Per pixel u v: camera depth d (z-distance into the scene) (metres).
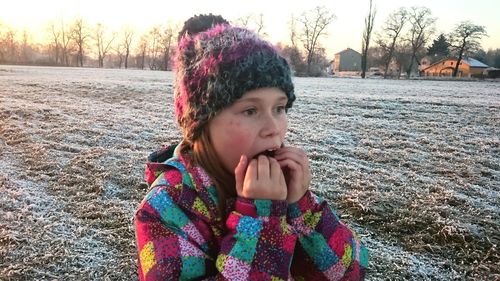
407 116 11.35
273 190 1.16
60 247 3.99
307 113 11.66
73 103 13.10
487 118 11.00
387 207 4.99
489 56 89.94
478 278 3.67
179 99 1.34
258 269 1.11
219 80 1.19
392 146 8.00
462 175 6.30
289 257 1.14
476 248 4.13
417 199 5.22
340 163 6.80
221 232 1.23
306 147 7.74
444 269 3.81
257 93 1.20
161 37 81.31
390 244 4.23
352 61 93.50
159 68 80.69
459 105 13.29
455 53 78.56
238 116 1.21
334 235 1.34
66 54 91.81
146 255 1.18
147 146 7.80
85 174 6.09
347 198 5.21
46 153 7.08
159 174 1.37
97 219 4.63
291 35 70.19
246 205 1.16
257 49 1.21
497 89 24.55
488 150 7.78
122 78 26.97
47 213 4.78
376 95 17.08
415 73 83.50
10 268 3.63
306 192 1.32
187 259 1.16
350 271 1.35
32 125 9.30
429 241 4.27
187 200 1.23
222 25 1.33
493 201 5.29
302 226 1.29
